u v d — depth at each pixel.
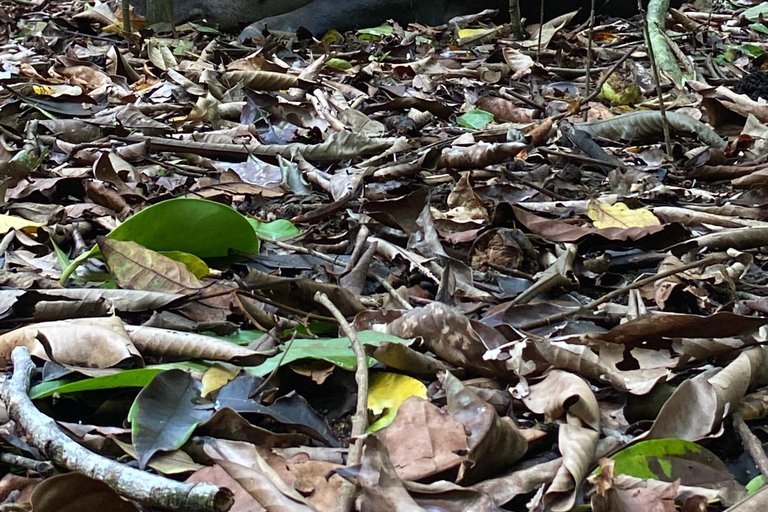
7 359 1.70
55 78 2.66
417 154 2.23
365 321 1.75
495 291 1.87
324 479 1.59
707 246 1.94
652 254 1.94
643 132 2.43
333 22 4.05
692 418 1.65
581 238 1.93
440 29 4.12
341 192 2.07
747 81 2.88
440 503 1.57
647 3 4.52
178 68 2.98
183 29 3.94
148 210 1.80
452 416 1.62
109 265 1.80
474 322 1.74
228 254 1.86
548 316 1.80
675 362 1.72
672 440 1.62
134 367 1.69
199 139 2.30
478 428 1.61
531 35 3.96
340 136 2.22
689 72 3.23
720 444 1.66
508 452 1.61
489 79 3.05
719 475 1.61
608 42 3.91
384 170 2.15
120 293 1.77
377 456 1.57
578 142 2.32
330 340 1.71
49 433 1.58
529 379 1.69
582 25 4.16
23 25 3.64
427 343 1.72
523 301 1.82
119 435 1.62
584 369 1.69
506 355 1.69
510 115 2.58
